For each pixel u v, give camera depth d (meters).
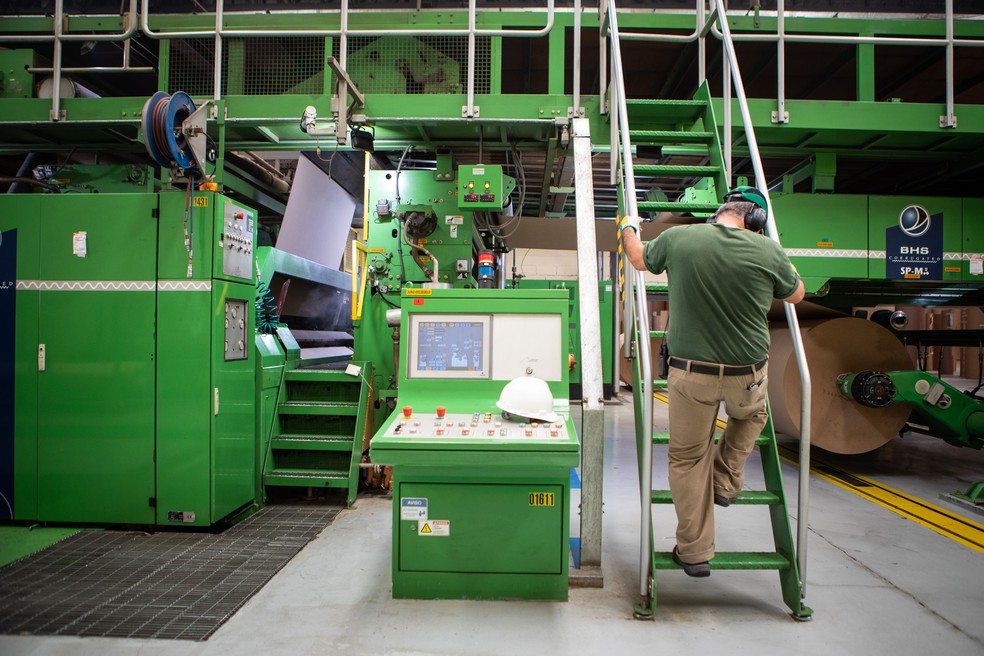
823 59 5.16
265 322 4.33
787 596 2.47
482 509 2.51
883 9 4.63
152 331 3.34
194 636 2.19
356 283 4.65
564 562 2.52
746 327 2.26
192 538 3.26
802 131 4.36
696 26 4.27
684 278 2.32
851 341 5.15
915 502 4.20
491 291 2.74
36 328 3.39
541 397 2.47
